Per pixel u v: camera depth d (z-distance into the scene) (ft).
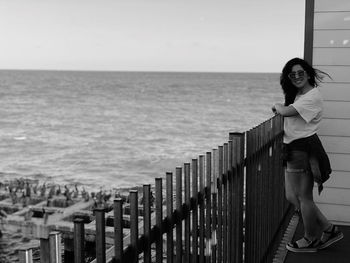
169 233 6.48
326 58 16.83
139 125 261.65
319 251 14.28
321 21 16.72
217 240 8.85
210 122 268.41
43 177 151.12
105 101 380.58
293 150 13.03
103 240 4.83
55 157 185.16
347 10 16.40
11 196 119.55
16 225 89.81
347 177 16.97
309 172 13.06
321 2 16.65
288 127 13.07
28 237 82.58
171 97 403.95
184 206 7.02
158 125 260.83
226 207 9.26
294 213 18.16
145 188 5.81
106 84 569.23
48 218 93.97
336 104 16.87
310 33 16.88
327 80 16.85
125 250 5.39
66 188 123.13
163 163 170.50
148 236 5.85
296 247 14.26
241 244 10.38
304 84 12.94
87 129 251.39
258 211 11.89
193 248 7.44
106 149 197.88
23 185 136.87
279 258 13.91
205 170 8.04
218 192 8.71
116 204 5.15
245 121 270.05
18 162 176.55
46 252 4.00
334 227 14.12
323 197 17.29
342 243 14.98
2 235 83.71
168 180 6.45
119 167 165.27
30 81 629.51
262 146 12.16
